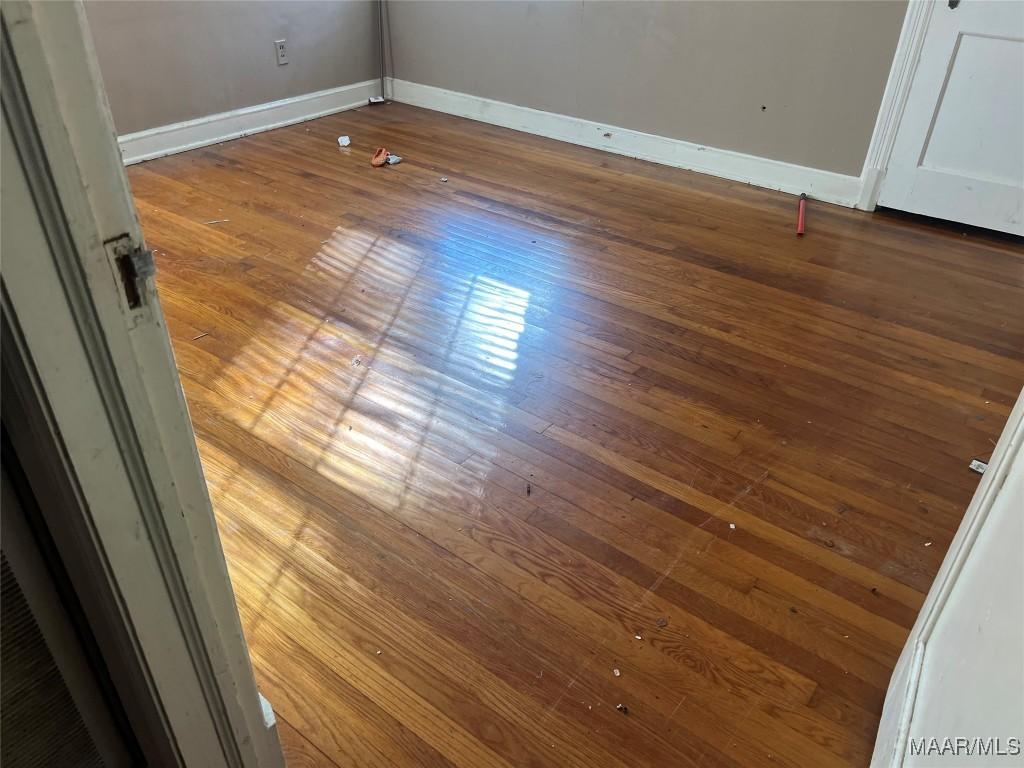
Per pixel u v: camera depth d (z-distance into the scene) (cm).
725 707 138
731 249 304
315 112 446
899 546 172
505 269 285
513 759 129
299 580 159
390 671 142
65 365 66
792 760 130
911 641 128
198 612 89
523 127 436
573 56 399
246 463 190
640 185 366
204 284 267
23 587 78
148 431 75
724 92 360
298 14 416
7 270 60
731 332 250
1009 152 299
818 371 231
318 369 226
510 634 150
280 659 144
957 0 285
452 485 185
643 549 169
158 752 97
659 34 366
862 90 322
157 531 80
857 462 196
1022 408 94
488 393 218
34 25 55
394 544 168
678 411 213
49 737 89
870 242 312
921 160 319
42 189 60
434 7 438
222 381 219
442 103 464
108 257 66
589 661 145
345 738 131
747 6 337
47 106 57
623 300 267
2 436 71
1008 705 69
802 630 152
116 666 88
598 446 199
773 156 359
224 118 399
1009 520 88
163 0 354
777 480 189
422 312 256
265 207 328
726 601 158
